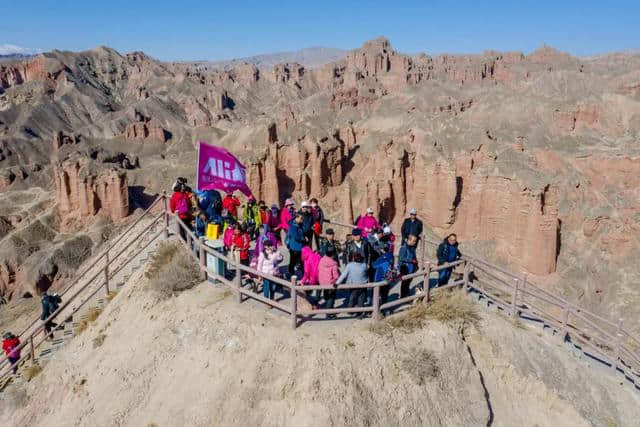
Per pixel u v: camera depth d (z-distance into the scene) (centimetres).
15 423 2136
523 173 7744
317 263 1842
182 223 2419
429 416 1703
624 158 9175
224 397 1680
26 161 17988
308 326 1811
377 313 1853
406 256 2011
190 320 1942
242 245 2045
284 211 2412
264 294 1916
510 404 1997
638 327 6875
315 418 1572
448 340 1911
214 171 2384
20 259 10162
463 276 2391
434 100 18000
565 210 8612
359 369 1695
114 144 19450
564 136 11088
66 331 2594
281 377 1672
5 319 5884
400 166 8738
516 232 7581
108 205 11119
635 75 13450
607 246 8069
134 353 1988
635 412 2116
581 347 2453
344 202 8806
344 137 12850
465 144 9056
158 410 1755
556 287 7338
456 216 8394
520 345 2141
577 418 1981
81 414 1909
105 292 2752
